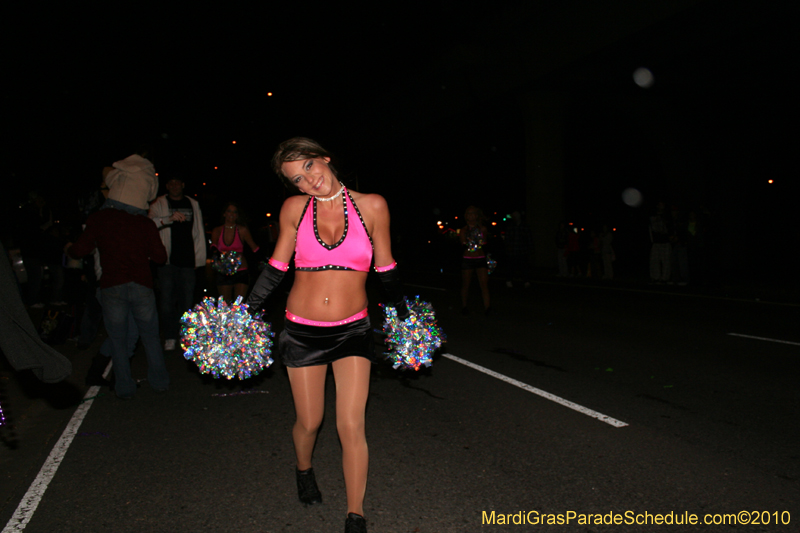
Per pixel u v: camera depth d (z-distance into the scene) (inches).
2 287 124.7
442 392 216.5
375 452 159.9
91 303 292.8
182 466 151.7
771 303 438.3
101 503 132.1
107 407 202.8
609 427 175.2
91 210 283.4
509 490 135.7
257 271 339.3
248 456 157.5
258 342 124.0
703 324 349.4
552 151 866.1
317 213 112.8
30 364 127.0
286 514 125.8
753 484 135.7
